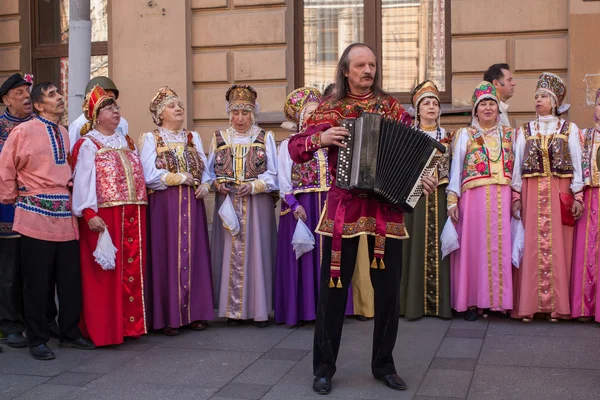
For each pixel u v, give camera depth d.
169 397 4.03
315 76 8.23
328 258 4.11
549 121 5.64
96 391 4.16
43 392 4.15
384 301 4.10
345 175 3.78
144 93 8.08
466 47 7.29
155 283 5.38
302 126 5.64
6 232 5.12
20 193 4.88
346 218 4.00
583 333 5.27
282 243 5.67
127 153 5.27
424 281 5.76
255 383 4.24
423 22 7.96
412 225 5.72
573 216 5.56
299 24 8.22
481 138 5.67
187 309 5.49
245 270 5.65
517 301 5.65
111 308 5.09
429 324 5.60
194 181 5.50
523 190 5.63
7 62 9.04
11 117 5.35
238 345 5.12
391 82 8.06
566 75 7.08
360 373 4.39
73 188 5.02
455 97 7.36
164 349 5.05
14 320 5.17
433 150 3.84
